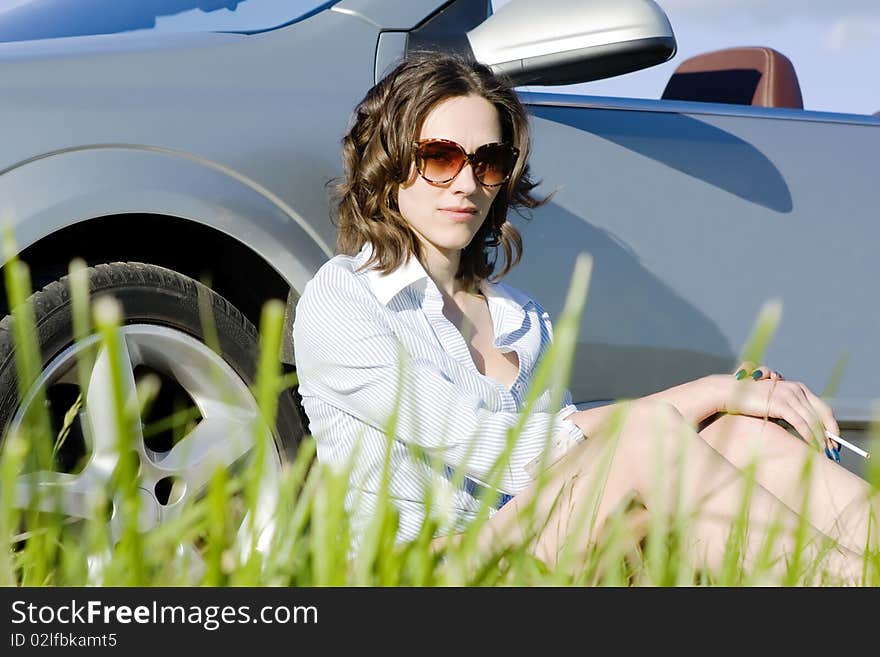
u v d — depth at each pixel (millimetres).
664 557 2492
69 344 4559
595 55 5555
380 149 4625
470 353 4715
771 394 4418
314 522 2016
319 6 5742
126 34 5453
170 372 4992
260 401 1755
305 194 5195
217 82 5125
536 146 6035
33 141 4488
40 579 2246
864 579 2762
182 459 2756
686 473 3402
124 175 4656
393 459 4184
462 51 5934
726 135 6781
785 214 6836
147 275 4809
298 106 5301
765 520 3252
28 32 5586
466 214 4574
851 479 4055
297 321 4566
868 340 7039
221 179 4957
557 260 6000
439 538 3484
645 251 6301
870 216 7164
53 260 4668
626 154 6340
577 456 2826
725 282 6566
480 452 4035
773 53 7938
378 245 4527
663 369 6328
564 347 1721
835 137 7211
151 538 2086
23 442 1870
